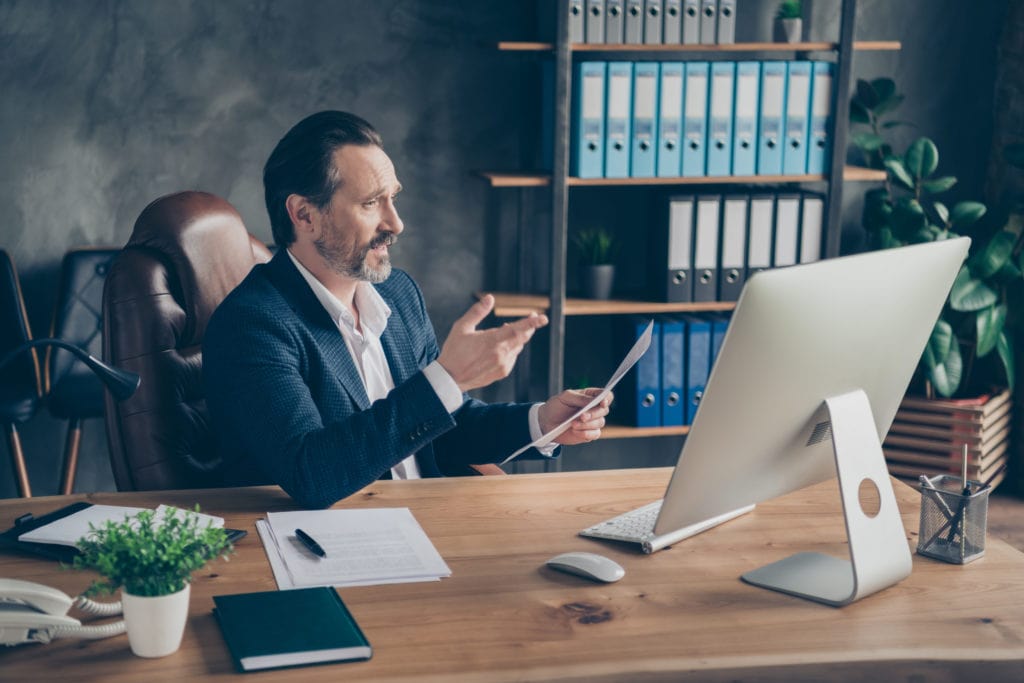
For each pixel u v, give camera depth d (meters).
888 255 1.51
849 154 4.14
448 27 3.72
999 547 1.73
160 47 3.56
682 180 3.60
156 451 2.15
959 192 4.25
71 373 3.42
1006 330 4.01
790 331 1.41
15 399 3.32
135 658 1.31
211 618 1.41
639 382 3.70
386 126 3.75
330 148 1.99
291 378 1.91
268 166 2.04
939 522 1.66
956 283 3.81
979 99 4.19
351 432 1.77
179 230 2.23
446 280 3.89
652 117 3.55
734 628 1.42
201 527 1.68
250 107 3.66
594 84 3.48
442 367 1.77
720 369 1.38
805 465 1.62
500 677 1.29
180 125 3.62
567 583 1.54
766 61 3.62
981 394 4.00
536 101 3.78
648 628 1.42
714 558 1.64
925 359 3.82
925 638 1.41
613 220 3.96
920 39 4.11
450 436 2.18
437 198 3.83
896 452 3.96
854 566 1.49
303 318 2.02
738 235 3.68
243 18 3.60
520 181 3.50
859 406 1.55
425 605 1.46
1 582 1.33
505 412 2.14
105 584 1.31
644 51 3.79
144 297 2.16
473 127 3.80
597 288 3.72
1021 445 4.12
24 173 3.55
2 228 3.57
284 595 1.44
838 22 4.01
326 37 3.66
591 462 4.13
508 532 1.72
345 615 1.39
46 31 3.49
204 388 2.05
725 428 1.44
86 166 3.59
